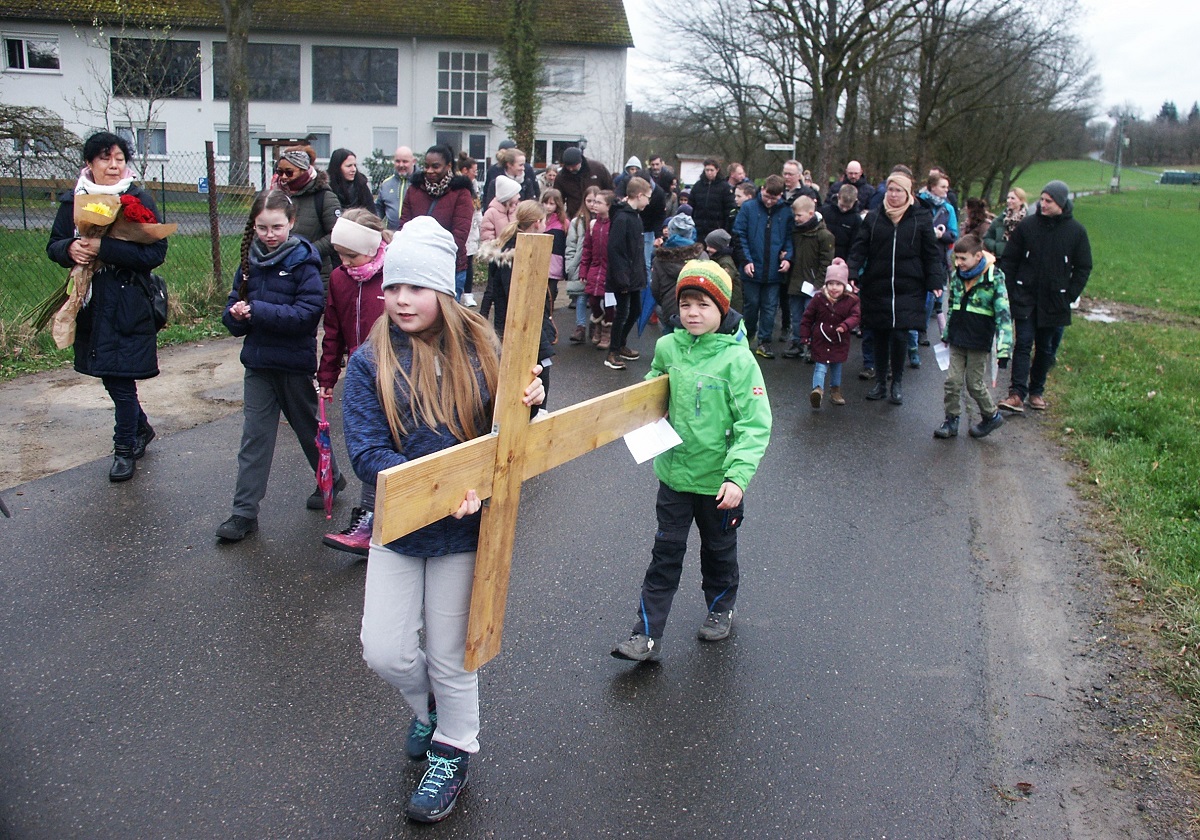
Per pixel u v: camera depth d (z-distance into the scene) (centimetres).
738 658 406
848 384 955
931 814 312
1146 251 3094
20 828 288
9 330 830
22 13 3397
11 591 432
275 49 3659
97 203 515
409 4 3719
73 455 605
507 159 1043
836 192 1148
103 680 368
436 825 296
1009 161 4178
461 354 278
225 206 1430
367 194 943
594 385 880
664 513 392
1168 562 501
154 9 3170
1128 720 368
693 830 299
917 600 469
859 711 370
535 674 386
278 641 402
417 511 230
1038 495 630
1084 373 1012
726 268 843
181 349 906
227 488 566
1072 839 303
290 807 302
